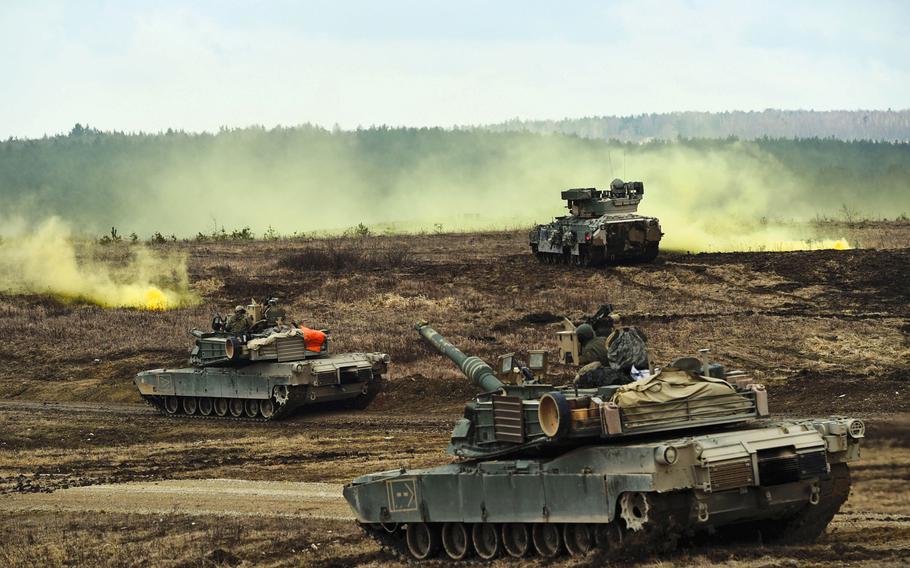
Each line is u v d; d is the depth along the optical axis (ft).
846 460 78.02
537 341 195.52
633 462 73.10
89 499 120.88
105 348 217.56
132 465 138.10
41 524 110.32
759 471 73.41
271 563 90.48
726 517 74.33
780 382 157.58
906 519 82.23
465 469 85.51
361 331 213.87
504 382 87.35
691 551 75.20
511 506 81.30
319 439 145.89
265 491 118.83
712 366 81.41
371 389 168.25
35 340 226.58
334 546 93.97
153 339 222.07
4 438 157.17
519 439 80.02
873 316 201.87
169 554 94.63
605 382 81.15
